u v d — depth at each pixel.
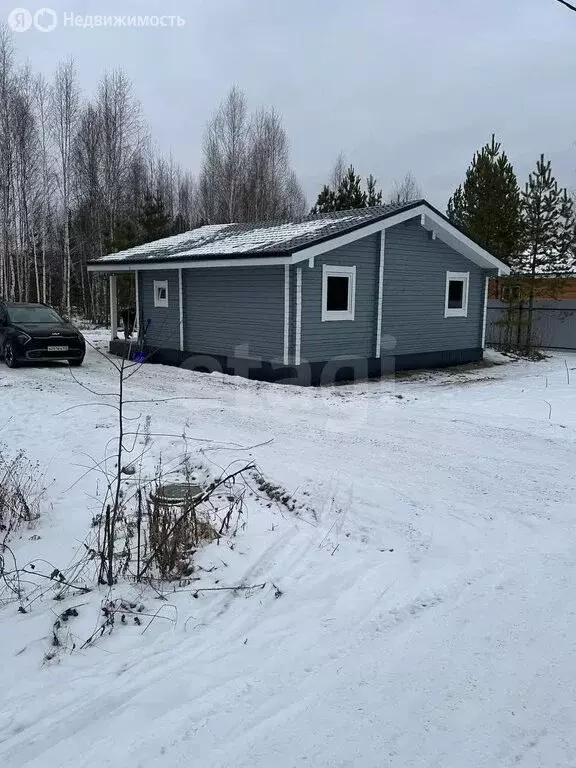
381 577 4.25
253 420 9.05
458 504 5.62
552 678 3.09
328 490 5.98
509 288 19.19
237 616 3.77
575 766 2.50
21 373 13.35
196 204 50.69
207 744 2.62
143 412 9.51
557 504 5.62
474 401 10.98
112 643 3.51
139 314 17.17
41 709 2.93
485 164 19.91
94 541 4.84
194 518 4.82
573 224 18.38
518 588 4.06
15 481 5.96
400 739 2.65
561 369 16.12
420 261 15.12
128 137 33.84
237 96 40.44
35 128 31.78
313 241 11.95
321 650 3.36
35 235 30.42
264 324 13.21
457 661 3.24
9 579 4.28
